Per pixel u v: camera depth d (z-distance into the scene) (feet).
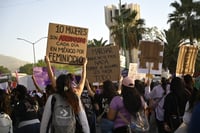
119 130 21.97
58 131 18.81
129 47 214.07
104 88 27.14
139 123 21.76
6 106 24.85
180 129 20.15
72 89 19.45
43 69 59.52
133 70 57.11
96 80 38.32
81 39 28.48
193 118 10.53
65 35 28.19
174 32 202.69
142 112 22.08
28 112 26.30
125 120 21.90
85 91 41.98
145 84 45.32
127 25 213.46
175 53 201.05
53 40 27.99
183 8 200.54
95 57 38.42
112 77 37.83
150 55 43.45
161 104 31.48
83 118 19.49
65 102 19.11
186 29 201.26
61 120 18.80
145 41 43.42
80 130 19.66
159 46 43.45
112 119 22.34
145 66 43.47
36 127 26.27
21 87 26.99
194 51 47.29
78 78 47.09
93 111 30.71
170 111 25.94
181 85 26.02
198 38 203.21
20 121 26.30
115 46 37.50
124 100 21.93
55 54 28.07
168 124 26.17
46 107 19.22
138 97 21.99
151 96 35.35
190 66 47.21
